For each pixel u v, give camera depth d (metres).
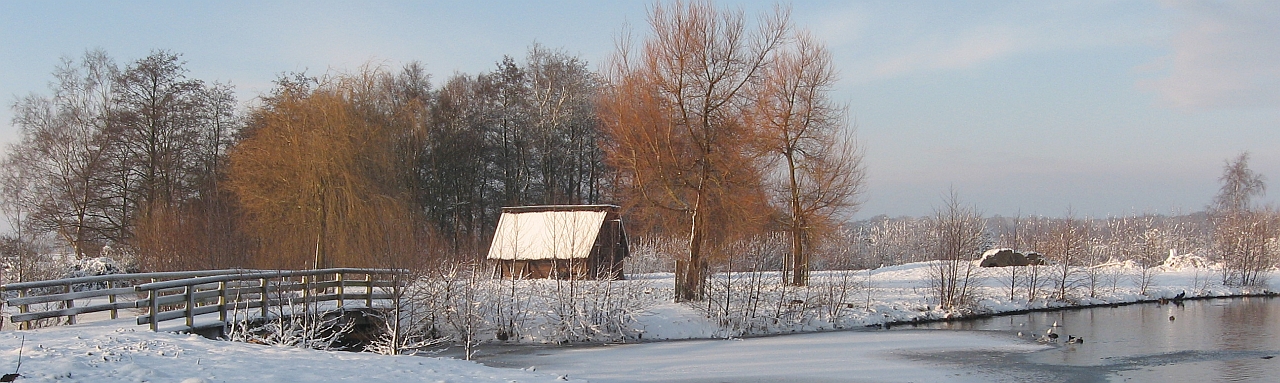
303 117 31.53
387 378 12.29
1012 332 27.05
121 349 12.54
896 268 48.03
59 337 13.73
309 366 12.66
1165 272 47.75
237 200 33.16
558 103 52.28
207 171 43.62
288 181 30.72
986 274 40.34
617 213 38.03
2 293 17.00
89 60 40.03
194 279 16.91
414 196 41.09
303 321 19.73
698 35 26.42
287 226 30.27
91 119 40.03
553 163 53.88
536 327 24.41
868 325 28.72
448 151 50.03
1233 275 44.41
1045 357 21.92
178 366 11.59
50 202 38.50
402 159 39.47
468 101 52.00
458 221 50.44
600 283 25.64
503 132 52.94
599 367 19.95
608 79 27.81
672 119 26.62
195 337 15.02
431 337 21.34
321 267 30.19
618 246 38.28
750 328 26.52
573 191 55.81
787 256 31.38
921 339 25.25
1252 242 45.34
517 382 12.94
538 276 36.53
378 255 26.45
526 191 52.78
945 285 34.94
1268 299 39.59
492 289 24.66
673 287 30.34
